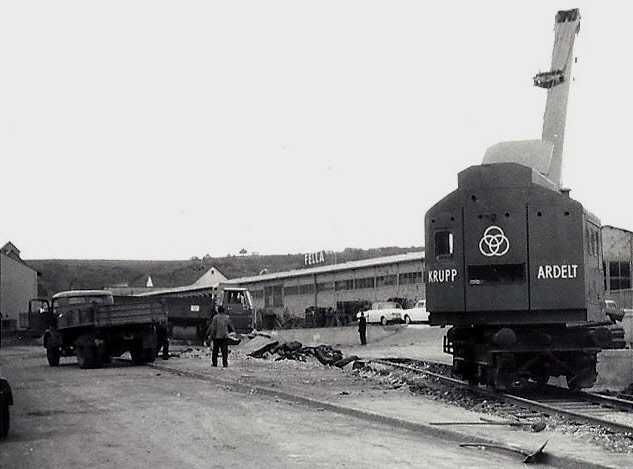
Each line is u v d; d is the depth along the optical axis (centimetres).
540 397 1644
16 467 966
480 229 1647
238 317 4450
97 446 1109
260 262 16762
